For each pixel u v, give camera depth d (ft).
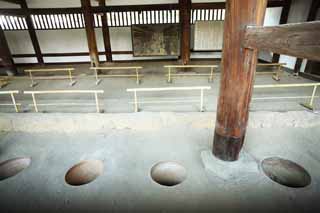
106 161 8.88
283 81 18.12
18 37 25.84
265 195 6.92
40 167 8.62
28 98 15.69
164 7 22.79
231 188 7.23
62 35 25.89
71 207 6.72
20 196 7.19
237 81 6.32
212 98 14.52
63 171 8.38
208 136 10.43
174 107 13.11
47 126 11.47
